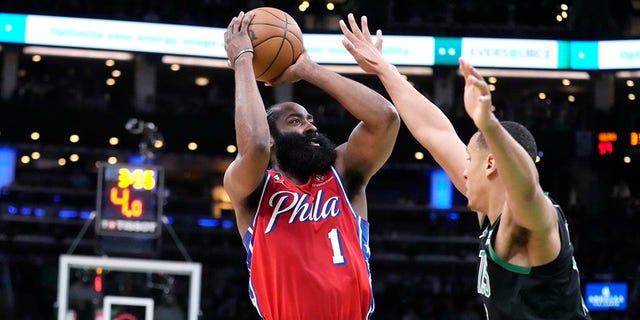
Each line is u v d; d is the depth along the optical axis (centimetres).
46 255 2452
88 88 2756
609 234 2567
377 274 2511
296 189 456
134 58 2569
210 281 2453
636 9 2656
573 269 382
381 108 461
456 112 2555
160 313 1567
